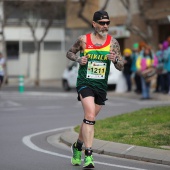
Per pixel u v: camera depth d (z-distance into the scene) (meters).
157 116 24.09
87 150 14.96
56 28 88.31
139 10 59.62
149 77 41.75
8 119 30.52
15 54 87.62
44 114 33.06
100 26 14.98
